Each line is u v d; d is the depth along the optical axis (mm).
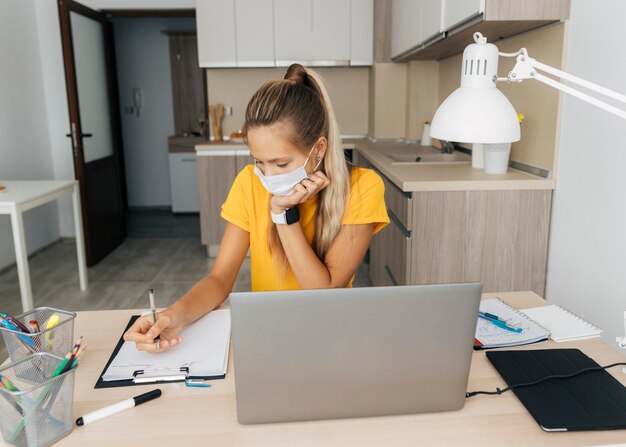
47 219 4797
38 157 4672
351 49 4445
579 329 1203
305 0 4363
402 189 2330
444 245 2359
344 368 851
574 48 2070
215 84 4863
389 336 841
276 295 806
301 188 1168
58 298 3492
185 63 6301
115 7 4797
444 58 3945
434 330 848
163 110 6516
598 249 1953
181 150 6047
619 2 1771
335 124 1222
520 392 955
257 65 4441
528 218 2330
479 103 978
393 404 884
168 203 6742
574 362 1058
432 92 4238
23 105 4426
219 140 4820
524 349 1123
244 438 843
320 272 1235
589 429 859
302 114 1114
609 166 1872
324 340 832
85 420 880
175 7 4820
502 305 1326
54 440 833
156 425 876
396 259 2621
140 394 959
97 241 4340
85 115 4297
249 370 838
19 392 789
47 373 906
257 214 1349
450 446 823
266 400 859
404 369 863
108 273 4035
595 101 966
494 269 2383
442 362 869
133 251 4676
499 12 2111
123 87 6449
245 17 4367
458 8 2381
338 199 1243
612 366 1044
